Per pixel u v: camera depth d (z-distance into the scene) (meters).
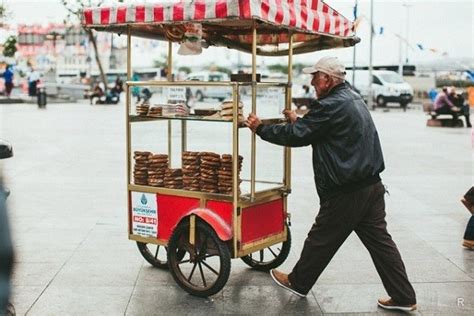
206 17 4.54
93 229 6.96
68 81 51.75
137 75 46.06
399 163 12.45
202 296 4.88
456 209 8.16
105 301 4.82
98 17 5.06
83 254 6.01
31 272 5.46
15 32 38.84
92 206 8.14
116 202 8.41
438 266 5.71
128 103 5.29
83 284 5.18
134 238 5.38
